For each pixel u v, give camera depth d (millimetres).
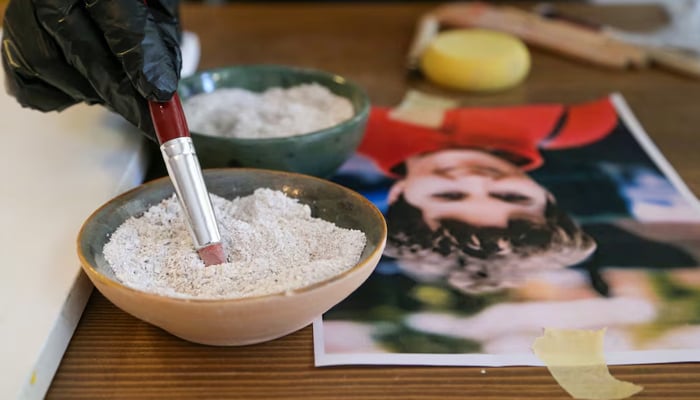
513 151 751
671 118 833
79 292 488
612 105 857
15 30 521
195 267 465
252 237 495
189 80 710
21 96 572
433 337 476
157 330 479
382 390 431
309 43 1063
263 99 731
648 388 433
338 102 708
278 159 601
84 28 495
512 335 479
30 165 631
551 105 868
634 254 572
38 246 520
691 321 495
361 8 1224
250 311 402
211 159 607
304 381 438
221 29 1114
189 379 439
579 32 1074
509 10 1174
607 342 473
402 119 823
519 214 627
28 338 436
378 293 519
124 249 477
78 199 583
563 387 434
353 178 686
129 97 497
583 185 682
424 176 692
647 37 1081
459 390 431
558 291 525
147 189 521
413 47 1020
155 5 534
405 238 586
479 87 897
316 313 432
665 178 697
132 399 423
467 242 583
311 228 511
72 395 427
